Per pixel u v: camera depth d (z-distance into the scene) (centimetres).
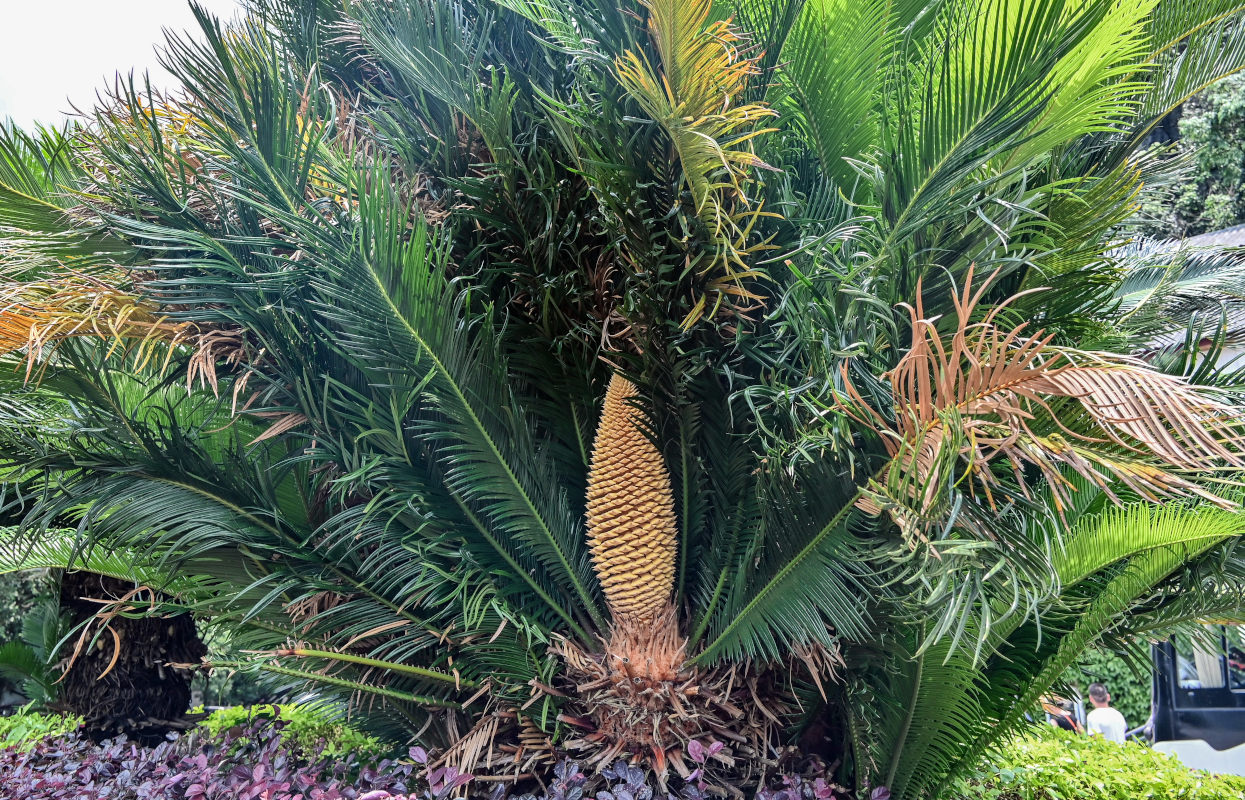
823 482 266
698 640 327
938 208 263
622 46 285
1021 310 311
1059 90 240
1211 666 717
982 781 442
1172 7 349
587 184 326
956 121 249
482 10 363
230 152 300
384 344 292
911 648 317
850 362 264
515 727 332
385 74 404
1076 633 321
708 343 326
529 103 348
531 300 338
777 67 312
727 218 274
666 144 288
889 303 282
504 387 326
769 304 327
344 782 341
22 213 357
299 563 333
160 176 302
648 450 324
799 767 341
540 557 335
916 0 347
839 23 313
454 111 349
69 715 526
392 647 340
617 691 308
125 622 515
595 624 348
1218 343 279
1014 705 343
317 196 332
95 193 332
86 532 325
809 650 294
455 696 349
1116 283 322
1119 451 235
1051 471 195
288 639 337
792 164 354
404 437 321
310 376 315
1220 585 295
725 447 330
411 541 325
